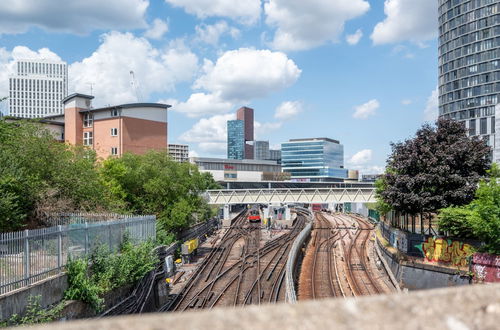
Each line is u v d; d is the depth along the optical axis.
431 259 24.77
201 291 24.59
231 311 2.05
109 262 17.36
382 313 2.14
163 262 25.22
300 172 180.88
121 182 34.03
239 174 131.00
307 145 179.62
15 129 23.06
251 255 37.16
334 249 41.03
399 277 25.31
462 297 2.36
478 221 20.50
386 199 28.12
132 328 1.83
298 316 2.04
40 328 1.83
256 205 88.81
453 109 99.06
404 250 27.30
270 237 50.19
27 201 21.19
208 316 1.99
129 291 18.86
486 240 21.30
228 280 27.55
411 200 25.69
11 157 20.48
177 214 35.31
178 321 1.92
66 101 57.16
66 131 57.19
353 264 33.31
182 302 23.03
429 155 25.84
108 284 16.59
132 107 55.53
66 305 13.72
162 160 38.25
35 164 22.88
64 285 14.38
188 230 41.16
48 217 22.22
